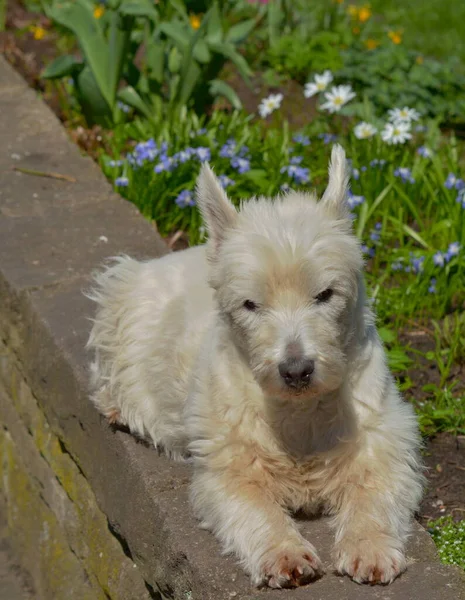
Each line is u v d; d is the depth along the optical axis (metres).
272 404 4.06
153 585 4.40
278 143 7.82
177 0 8.88
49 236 6.60
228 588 3.74
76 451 5.46
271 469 4.12
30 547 6.48
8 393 6.68
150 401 4.82
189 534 4.09
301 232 3.87
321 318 3.84
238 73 9.77
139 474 4.58
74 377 5.35
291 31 10.57
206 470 4.18
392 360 5.66
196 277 4.89
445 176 7.47
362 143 7.72
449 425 5.31
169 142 7.56
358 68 9.20
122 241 6.54
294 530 3.89
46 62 10.09
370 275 6.54
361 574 3.64
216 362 4.22
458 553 4.35
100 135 8.37
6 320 6.38
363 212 6.69
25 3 11.65
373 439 4.11
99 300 5.16
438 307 6.25
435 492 4.89
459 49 11.10
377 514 3.91
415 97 8.86
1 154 7.72
